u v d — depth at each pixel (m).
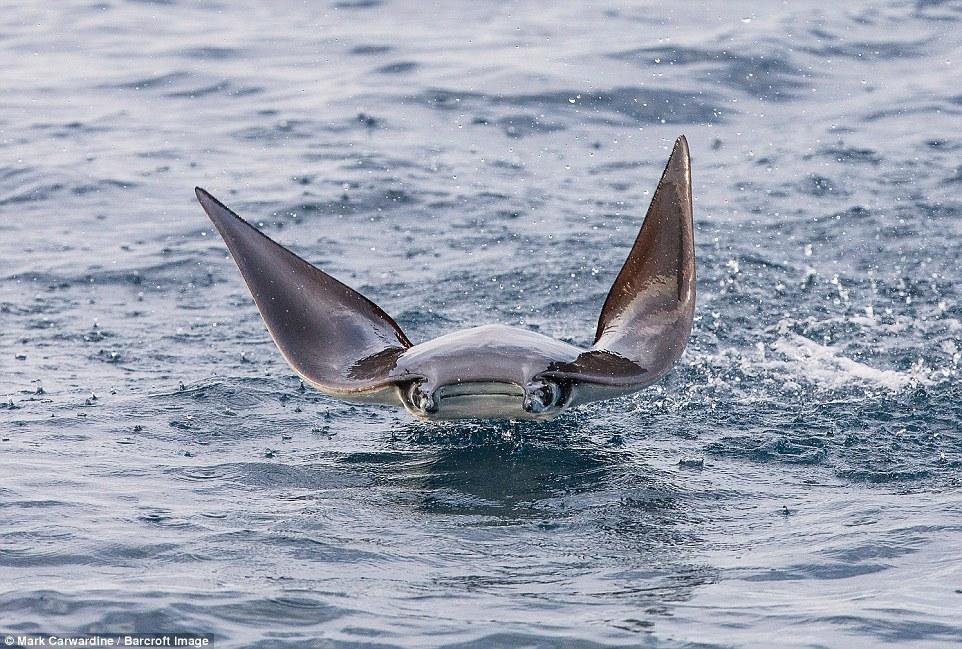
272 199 43.25
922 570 15.90
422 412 20.58
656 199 23.45
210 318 32.38
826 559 16.36
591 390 20.97
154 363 28.06
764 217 40.22
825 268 35.34
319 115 53.44
